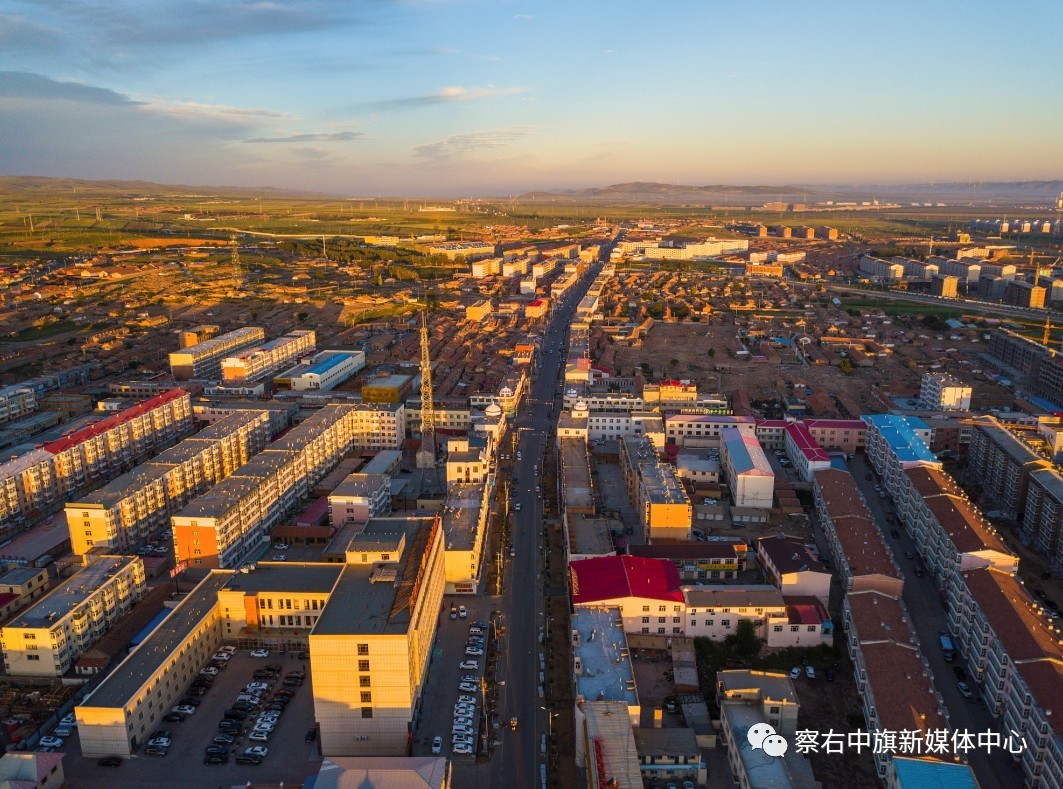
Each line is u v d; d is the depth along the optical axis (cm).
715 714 17000
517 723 16825
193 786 14912
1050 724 14500
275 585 19775
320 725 15762
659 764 14888
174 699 17362
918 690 16275
